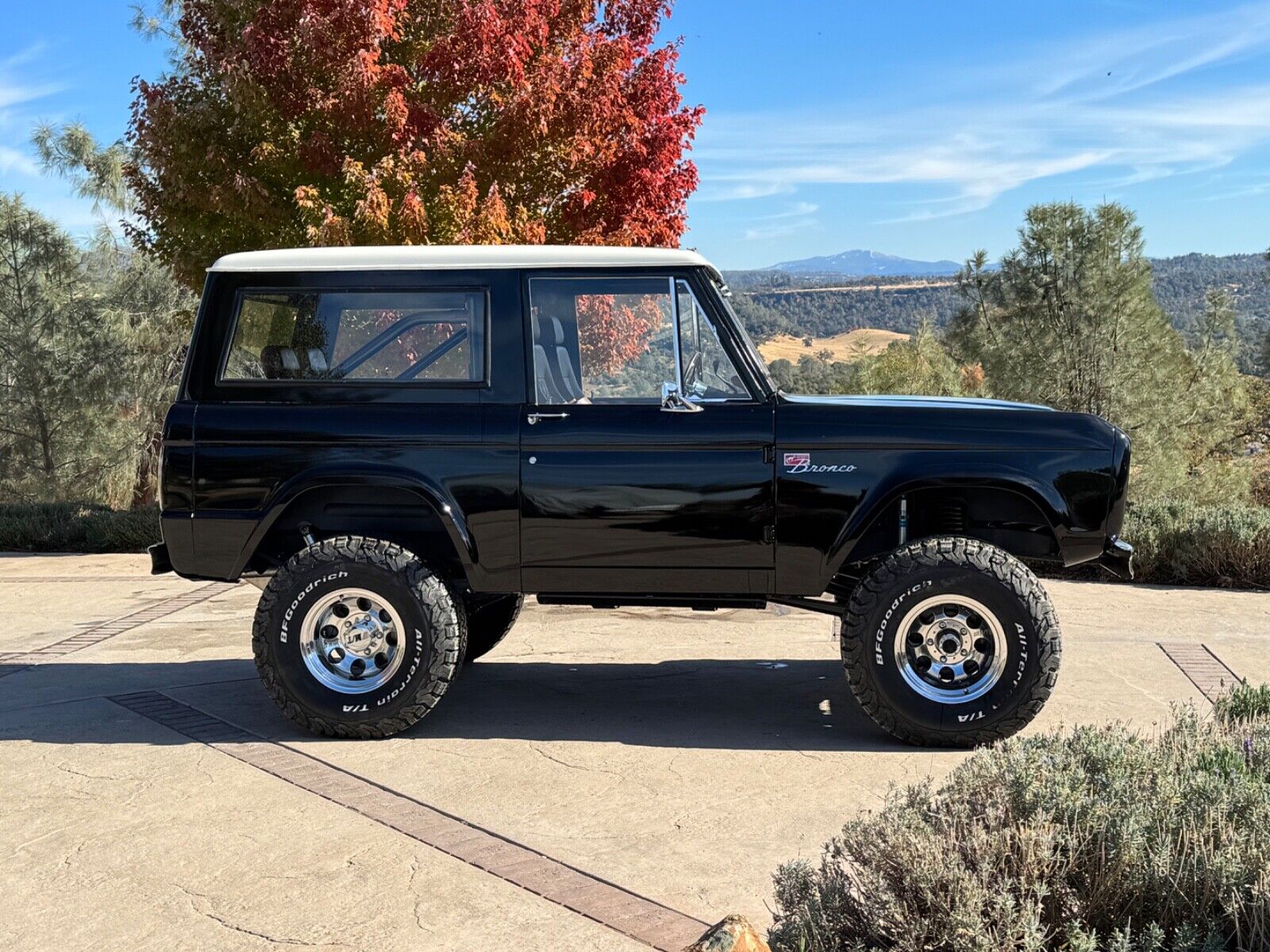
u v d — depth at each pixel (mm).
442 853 3746
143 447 20906
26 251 19547
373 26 11203
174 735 5203
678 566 5086
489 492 5086
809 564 5016
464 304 5230
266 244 12320
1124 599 8570
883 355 29484
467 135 12102
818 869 3254
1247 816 2766
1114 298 15797
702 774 4574
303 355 5273
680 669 6555
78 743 5066
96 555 12172
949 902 2568
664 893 3414
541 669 6559
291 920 3250
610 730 5258
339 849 3785
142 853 3766
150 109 11836
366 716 5027
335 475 5090
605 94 12227
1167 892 2559
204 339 5301
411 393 5195
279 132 11961
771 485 4992
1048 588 9117
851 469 4953
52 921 3268
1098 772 3156
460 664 5227
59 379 19156
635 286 5152
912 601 4844
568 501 5066
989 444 4922
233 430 5188
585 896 3391
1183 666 6273
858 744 5012
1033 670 4785
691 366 5105
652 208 13078
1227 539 9227
